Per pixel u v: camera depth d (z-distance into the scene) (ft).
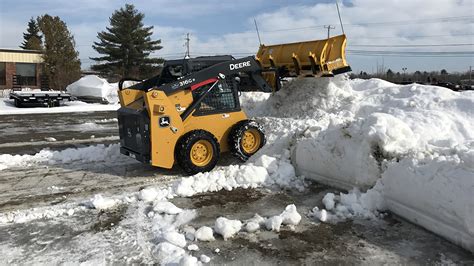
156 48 179.11
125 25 170.91
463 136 24.00
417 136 18.42
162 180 22.68
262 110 35.55
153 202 18.94
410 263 13.06
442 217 14.47
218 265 13.19
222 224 15.30
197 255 13.84
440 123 24.63
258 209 17.98
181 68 26.48
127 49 173.58
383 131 17.75
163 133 22.45
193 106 23.63
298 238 15.02
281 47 32.04
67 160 27.61
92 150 29.19
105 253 14.15
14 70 132.87
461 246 13.87
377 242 14.55
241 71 25.62
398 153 17.21
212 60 26.61
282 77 31.76
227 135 25.26
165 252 13.97
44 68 138.72
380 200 17.03
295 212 16.46
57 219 17.25
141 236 15.46
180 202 18.92
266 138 26.66
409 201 15.84
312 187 20.71
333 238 14.96
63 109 74.43
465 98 28.84
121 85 26.94
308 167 21.74
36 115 65.10
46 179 23.35
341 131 19.84
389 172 16.80
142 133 22.74
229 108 25.25
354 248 14.15
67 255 14.06
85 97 99.14
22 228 16.39
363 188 18.49
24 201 19.69
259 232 15.57
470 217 13.30
